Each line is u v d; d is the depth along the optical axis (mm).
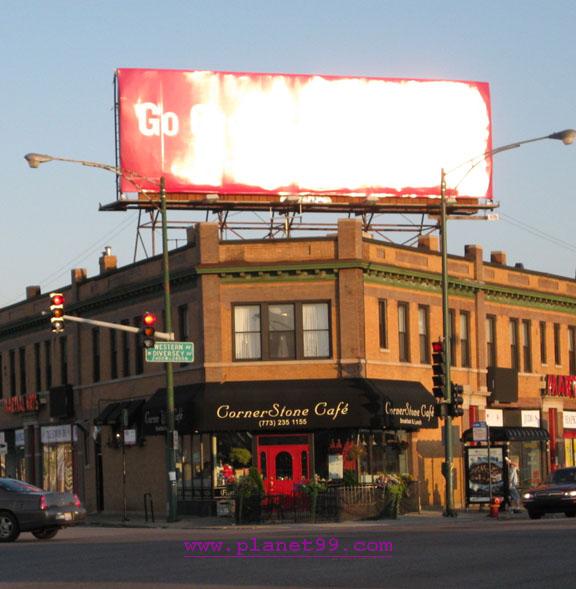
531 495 40469
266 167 59125
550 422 62938
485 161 62875
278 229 59781
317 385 49375
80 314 61500
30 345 67562
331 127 60188
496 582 18844
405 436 52656
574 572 20078
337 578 19953
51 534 35250
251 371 49938
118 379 57469
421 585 18641
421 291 54250
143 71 58219
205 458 49750
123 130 57812
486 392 57562
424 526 36438
